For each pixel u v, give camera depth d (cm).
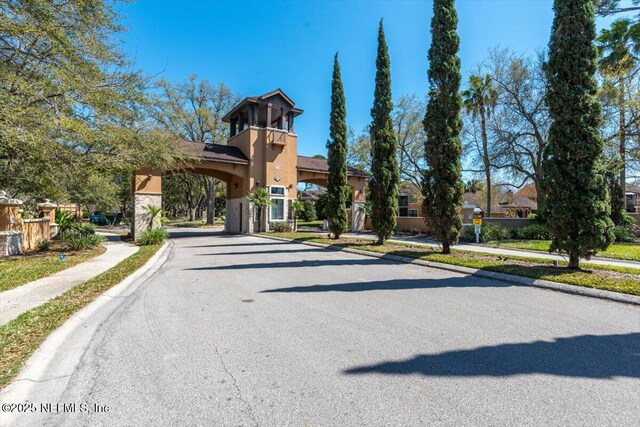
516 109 2073
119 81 1202
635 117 1556
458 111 1068
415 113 2948
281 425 231
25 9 840
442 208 1062
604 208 698
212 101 3581
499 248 1310
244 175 2333
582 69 716
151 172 1906
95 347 372
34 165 1092
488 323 442
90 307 520
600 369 312
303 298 579
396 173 1380
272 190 2342
